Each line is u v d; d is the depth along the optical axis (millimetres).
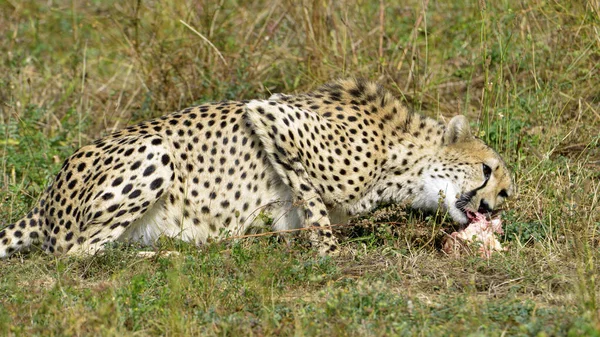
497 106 14078
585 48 14711
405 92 14758
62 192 10789
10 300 8812
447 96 15414
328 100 11336
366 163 10984
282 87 15398
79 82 16156
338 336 7609
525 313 8156
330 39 15711
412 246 10703
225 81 15219
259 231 11109
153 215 10906
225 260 9820
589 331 7285
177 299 8328
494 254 10227
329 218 11375
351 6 16500
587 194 11844
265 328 7762
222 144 10984
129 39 16641
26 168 13344
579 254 9711
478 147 11297
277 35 16234
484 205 11344
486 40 14852
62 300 8641
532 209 11758
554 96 14305
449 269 9828
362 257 10227
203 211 11000
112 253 10086
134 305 8414
